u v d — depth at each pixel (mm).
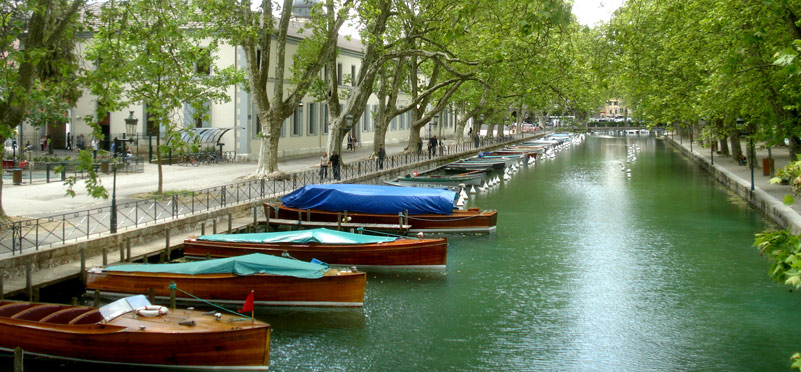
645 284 20859
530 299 19469
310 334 16703
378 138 50750
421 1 41781
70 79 17750
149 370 14102
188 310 15406
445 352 15555
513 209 35344
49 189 31344
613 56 27156
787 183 36188
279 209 29109
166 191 30859
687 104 36438
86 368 14180
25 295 16734
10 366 14164
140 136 49438
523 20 15953
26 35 18859
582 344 16047
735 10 22797
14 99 16406
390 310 18531
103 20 17531
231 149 49812
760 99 28531
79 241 19812
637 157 71875
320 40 36125
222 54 48562
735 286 20531
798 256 8352
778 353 15398
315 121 61250
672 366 14781
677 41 32406
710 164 51156
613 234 28328
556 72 37562
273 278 18188
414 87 57281
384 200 28781
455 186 42156
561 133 123875
